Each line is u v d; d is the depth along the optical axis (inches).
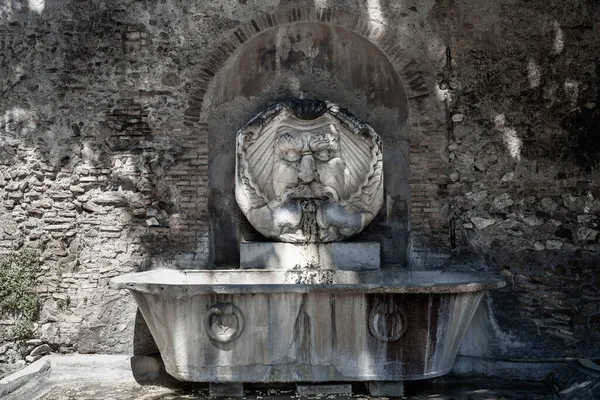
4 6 259.4
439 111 257.3
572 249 250.4
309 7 258.7
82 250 255.0
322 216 256.1
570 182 252.7
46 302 253.9
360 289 208.5
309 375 215.2
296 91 267.9
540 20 256.4
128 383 240.4
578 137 253.6
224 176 264.7
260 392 224.5
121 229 255.9
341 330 214.2
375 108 267.0
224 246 263.3
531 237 252.2
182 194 257.0
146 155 257.4
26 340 250.8
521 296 249.6
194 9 259.8
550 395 221.1
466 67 257.4
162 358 226.4
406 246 260.7
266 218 256.7
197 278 245.4
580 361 237.0
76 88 258.2
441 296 212.7
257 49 267.1
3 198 254.5
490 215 254.1
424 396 220.1
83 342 252.2
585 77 254.4
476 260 253.3
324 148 259.8
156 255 255.1
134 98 258.5
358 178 261.6
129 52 259.0
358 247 254.5
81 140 257.6
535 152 254.2
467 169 255.9
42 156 256.7
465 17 258.1
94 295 253.6
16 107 257.9
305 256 255.0
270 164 262.4
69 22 259.1
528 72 255.9
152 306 217.2
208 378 215.5
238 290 209.3
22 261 252.4
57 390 231.8
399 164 263.9
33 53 258.8
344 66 267.7
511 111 255.8
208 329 213.6
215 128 264.5
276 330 213.9
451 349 219.6
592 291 247.4
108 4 259.3
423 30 258.4
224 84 265.0
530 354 246.2
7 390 214.1
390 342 213.8
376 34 258.4
